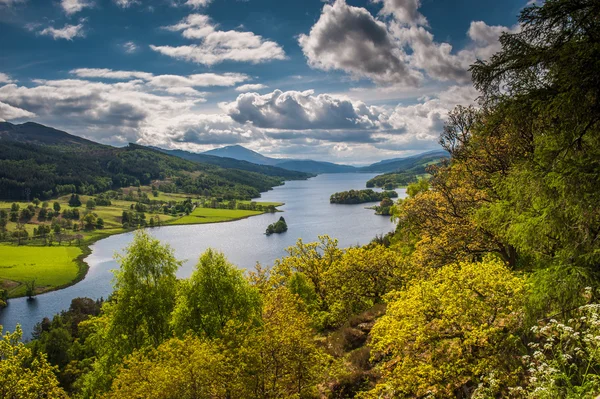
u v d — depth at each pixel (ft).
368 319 64.03
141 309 85.97
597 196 28.63
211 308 78.89
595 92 28.32
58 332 195.31
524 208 38.50
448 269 41.83
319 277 107.86
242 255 403.13
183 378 39.68
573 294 29.43
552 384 23.29
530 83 33.09
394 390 36.27
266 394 42.32
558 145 31.96
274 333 43.19
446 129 85.05
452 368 32.96
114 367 79.82
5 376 60.64
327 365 45.62
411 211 87.40
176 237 533.14
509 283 35.94
